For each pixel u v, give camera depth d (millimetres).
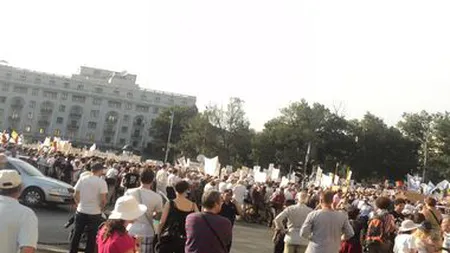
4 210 5316
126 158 66062
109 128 188500
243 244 20141
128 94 190250
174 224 8633
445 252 10492
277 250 13062
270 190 31609
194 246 6957
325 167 122625
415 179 47969
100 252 6250
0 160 10719
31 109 182500
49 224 18141
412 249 9469
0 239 5234
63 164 31906
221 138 127500
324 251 8961
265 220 31219
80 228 11430
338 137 122500
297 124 123125
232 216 13711
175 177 23500
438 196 43750
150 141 190250
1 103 180125
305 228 9164
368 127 124188
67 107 185375
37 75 183125
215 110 129000
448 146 114000
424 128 122875
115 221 6309
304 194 11164
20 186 5555
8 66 180875
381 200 12383
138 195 9211
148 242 9156
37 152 43938
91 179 11484
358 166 122688
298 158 117250
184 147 130375
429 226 9469
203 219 7012
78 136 185875
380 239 12117
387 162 121375
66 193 21859
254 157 122312
